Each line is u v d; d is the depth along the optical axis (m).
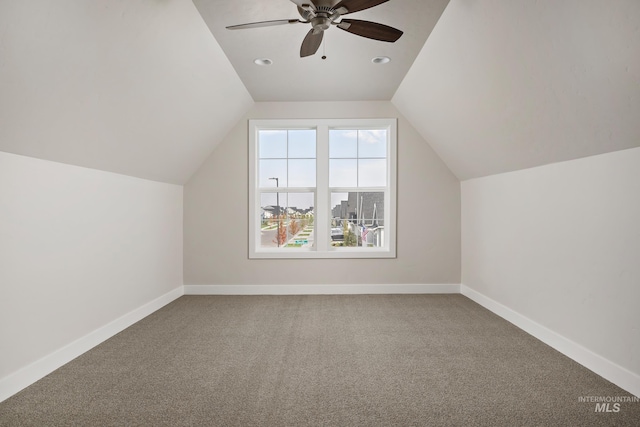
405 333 3.29
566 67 2.14
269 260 4.82
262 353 2.85
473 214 4.46
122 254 3.42
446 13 2.69
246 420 1.94
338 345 3.01
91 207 2.97
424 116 4.26
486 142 3.54
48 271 2.51
